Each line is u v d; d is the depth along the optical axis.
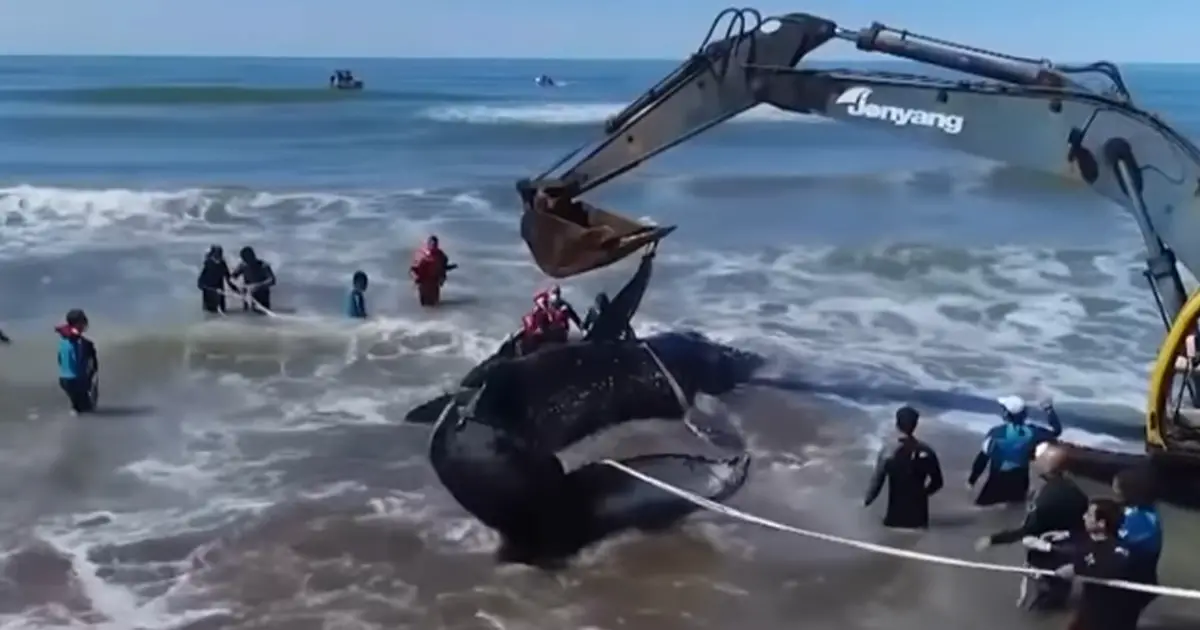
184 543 10.48
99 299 19.72
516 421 11.21
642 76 161.88
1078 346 17.67
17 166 39.19
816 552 10.43
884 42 11.58
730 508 11.10
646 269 14.09
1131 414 14.37
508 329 18.16
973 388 15.45
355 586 9.73
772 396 14.95
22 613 9.16
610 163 12.63
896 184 37.34
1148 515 8.61
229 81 111.81
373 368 16.05
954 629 9.12
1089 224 29.44
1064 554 9.13
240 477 12.05
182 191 30.30
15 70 155.25
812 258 24.33
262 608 9.34
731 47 12.12
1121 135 10.06
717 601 9.55
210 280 18.81
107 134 51.53
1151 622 9.12
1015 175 39.19
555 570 10.05
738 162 44.50
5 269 21.88
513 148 48.03
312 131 54.56
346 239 25.91
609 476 11.05
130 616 9.16
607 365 12.94
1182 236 9.84
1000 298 20.89
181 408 14.23
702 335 17.12
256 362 16.20
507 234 26.81
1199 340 10.57
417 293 20.58
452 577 9.91
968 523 11.09
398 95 87.00
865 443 13.33
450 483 9.95
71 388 13.83
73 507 11.23
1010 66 11.07
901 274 22.89
